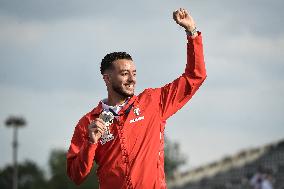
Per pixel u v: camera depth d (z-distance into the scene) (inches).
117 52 526.0
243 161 4603.8
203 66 525.7
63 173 4719.5
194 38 523.2
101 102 536.4
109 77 525.3
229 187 4480.8
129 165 507.8
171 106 526.3
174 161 5049.2
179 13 522.3
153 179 506.6
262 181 3019.2
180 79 530.0
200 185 4751.5
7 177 7007.9
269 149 4530.0
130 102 521.7
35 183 5265.8
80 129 532.7
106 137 515.5
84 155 502.3
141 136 514.0
